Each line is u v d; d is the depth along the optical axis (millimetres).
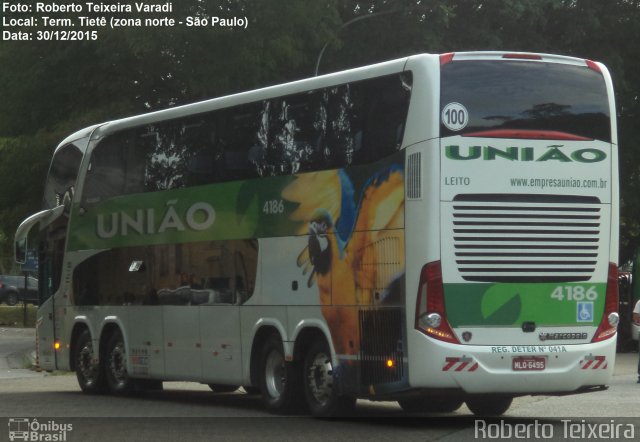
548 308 24016
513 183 23812
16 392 36844
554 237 24094
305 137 26797
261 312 27906
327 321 25828
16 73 58656
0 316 93875
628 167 67000
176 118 31578
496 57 24000
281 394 27297
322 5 54031
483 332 23562
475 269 23547
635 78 67062
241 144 28906
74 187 36594
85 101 58969
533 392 23859
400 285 23844
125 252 33656
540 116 24141
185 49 52562
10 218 61938
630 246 66812
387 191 24297
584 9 64188
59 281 37188
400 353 23797
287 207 27188
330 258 25766
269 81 55875
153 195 32375
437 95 23547
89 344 35500
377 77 24875
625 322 62281
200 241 30328
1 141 59250
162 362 31953
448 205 23406
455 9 62594
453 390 23422
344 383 25297
